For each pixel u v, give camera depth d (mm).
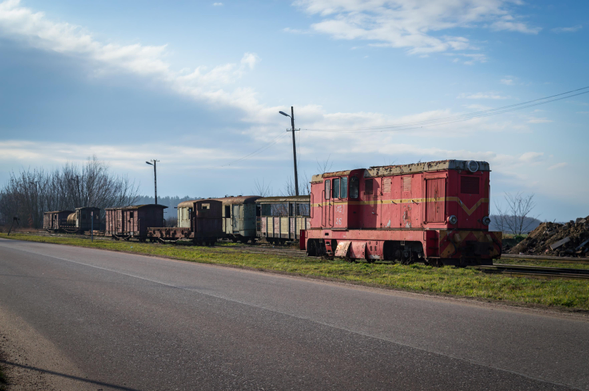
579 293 10391
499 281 12328
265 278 13688
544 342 6453
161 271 15609
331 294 10602
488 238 16109
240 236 35844
